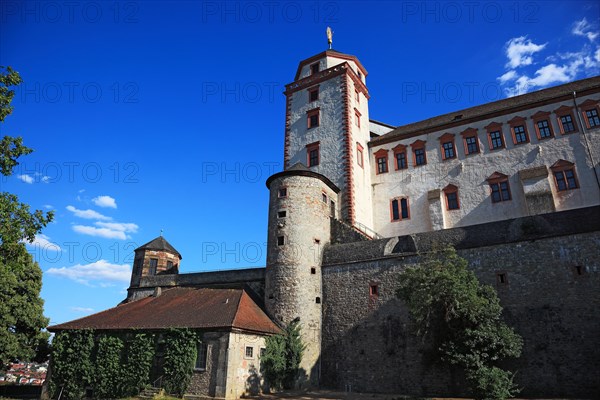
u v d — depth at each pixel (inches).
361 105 1801.2
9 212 821.9
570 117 1387.8
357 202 1544.0
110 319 1191.6
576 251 940.0
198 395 956.0
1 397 1392.7
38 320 1428.4
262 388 1028.5
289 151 1736.0
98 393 1067.9
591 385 842.2
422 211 1547.7
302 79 1817.2
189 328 1022.4
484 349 850.8
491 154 1482.5
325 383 1147.3
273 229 1311.5
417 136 1658.5
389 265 1162.6
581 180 1309.1
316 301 1230.9
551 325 915.4
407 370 1031.6
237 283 1397.6
